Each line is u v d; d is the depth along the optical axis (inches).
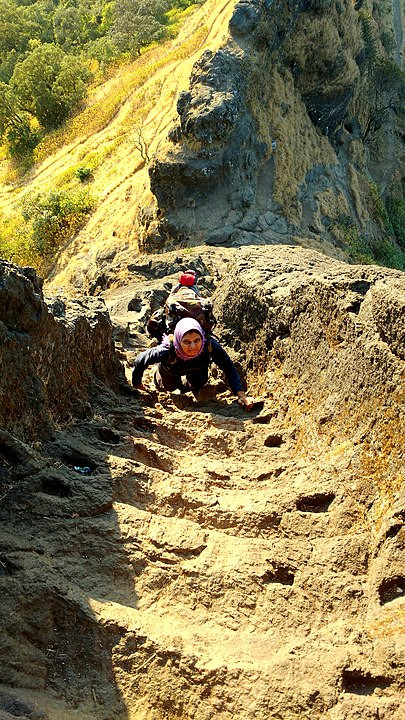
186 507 131.4
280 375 194.4
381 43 1669.5
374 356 136.9
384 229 1269.7
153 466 154.9
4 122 1560.0
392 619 97.0
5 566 103.5
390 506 115.0
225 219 893.8
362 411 138.2
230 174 899.4
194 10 1808.6
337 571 110.3
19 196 1341.0
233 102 872.9
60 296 206.5
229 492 141.6
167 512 130.6
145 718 89.0
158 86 1405.0
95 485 129.2
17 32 2213.3
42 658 93.8
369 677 90.0
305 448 157.6
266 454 165.2
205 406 209.8
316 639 97.1
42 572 103.0
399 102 1619.1
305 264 262.2
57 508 120.5
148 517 122.6
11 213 1288.1
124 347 267.6
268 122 970.7
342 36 1117.7
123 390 208.2
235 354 229.0
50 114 1574.8
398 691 87.6
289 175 974.4
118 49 1699.1
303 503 130.0
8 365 134.0
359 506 123.3
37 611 97.9
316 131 1135.6
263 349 211.6
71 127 1475.1
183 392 218.2
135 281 490.3
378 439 127.9
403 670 88.7
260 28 946.1
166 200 907.4
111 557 112.3
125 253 997.8
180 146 886.4
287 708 87.0
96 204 1147.3
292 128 1021.8
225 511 129.3
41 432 144.5
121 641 96.3
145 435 172.1
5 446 127.9
